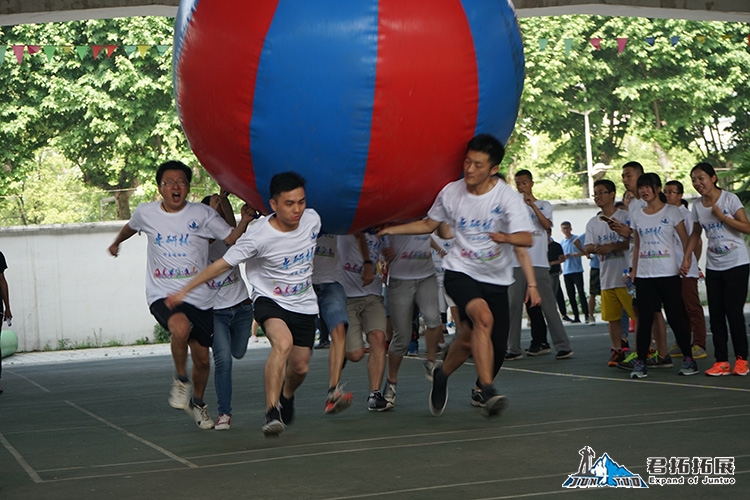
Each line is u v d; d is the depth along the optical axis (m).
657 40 25.75
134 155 24.14
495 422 5.49
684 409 5.63
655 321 8.20
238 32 4.55
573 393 6.74
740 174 17.03
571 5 12.61
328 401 5.59
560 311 16.06
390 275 6.36
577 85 27.12
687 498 3.50
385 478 4.01
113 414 6.91
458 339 5.66
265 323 5.05
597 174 25.98
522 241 5.23
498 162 4.86
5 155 23.83
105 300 17.11
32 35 22.95
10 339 15.53
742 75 26.25
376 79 4.45
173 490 3.94
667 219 7.34
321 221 5.02
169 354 14.58
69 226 16.84
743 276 7.23
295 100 4.48
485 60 4.69
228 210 5.92
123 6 11.92
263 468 4.35
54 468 4.61
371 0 4.48
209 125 4.77
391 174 4.70
